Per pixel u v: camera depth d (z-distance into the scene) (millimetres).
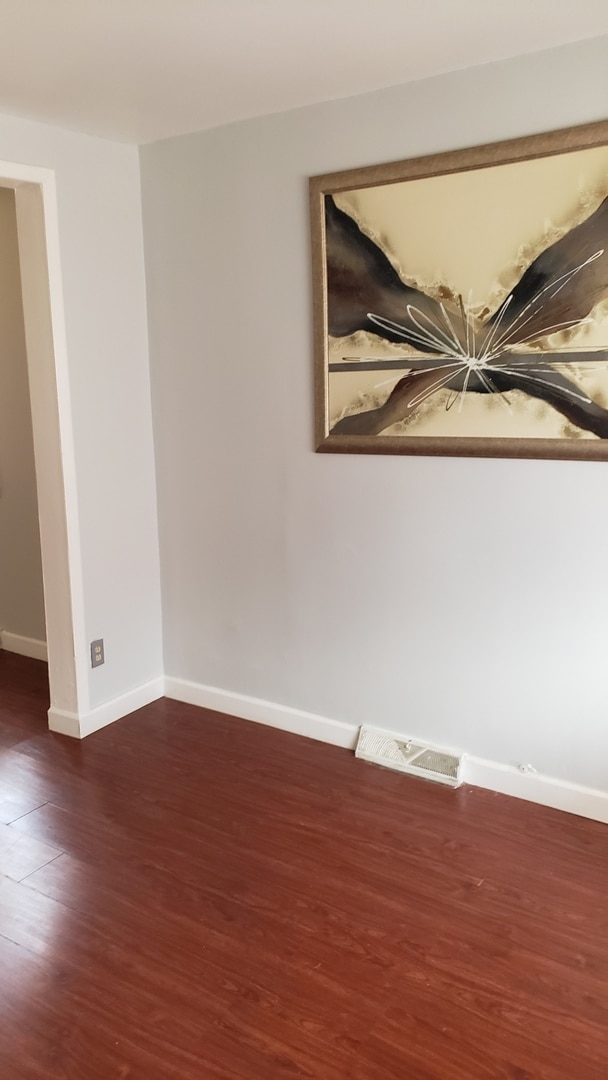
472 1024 1827
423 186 2545
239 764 3010
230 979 1967
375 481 2854
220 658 3430
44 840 2543
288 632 3203
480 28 2135
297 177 2809
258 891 2289
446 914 2180
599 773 2580
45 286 2895
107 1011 1878
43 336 2943
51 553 3127
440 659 2838
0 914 2211
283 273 2912
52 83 2457
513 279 2443
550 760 2670
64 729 3260
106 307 3127
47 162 2852
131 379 3275
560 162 2312
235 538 3262
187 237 3121
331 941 2090
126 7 1949
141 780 2900
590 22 2115
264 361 3027
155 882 2336
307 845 2502
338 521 2975
